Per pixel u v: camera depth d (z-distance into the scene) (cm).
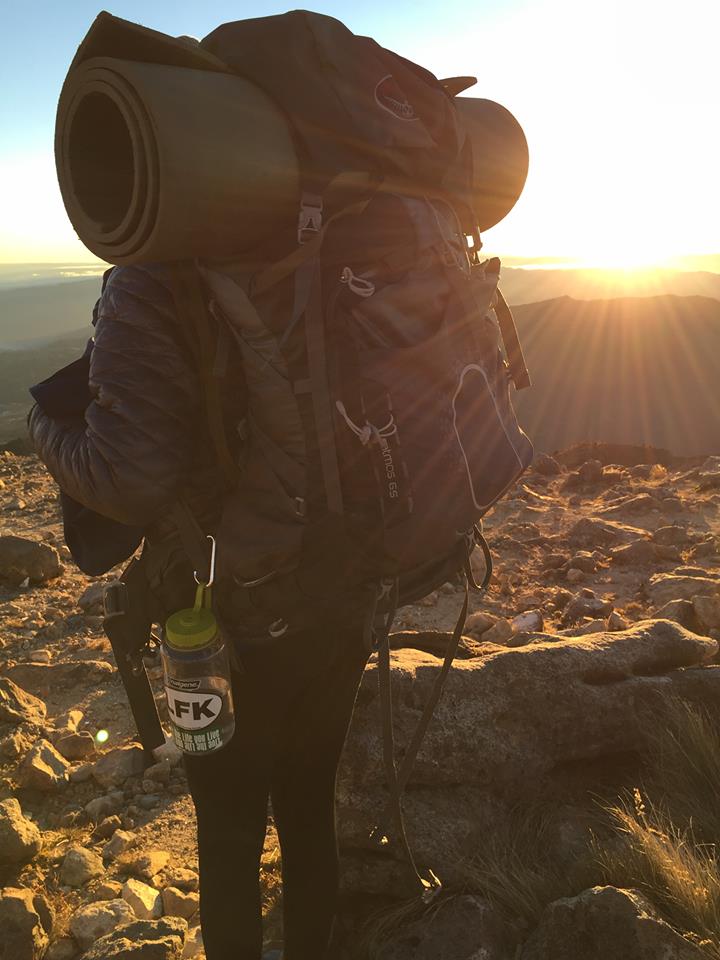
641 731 190
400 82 107
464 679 181
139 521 98
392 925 155
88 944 158
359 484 96
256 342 94
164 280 96
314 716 121
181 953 148
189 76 90
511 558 366
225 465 99
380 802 170
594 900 135
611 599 312
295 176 93
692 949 127
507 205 129
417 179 103
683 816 168
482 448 102
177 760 220
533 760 180
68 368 105
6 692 244
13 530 439
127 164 99
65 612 325
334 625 108
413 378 96
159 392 94
